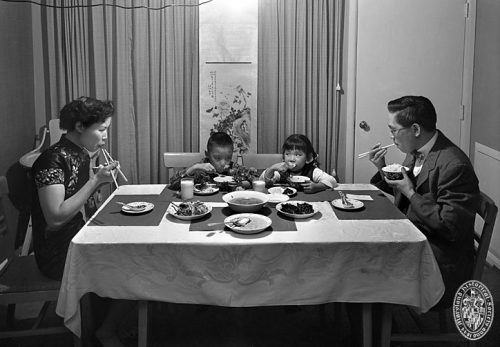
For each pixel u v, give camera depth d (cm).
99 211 246
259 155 325
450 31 379
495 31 348
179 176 288
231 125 384
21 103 363
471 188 230
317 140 393
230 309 293
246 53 375
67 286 210
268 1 375
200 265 211
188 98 387
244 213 241
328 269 213
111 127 387
